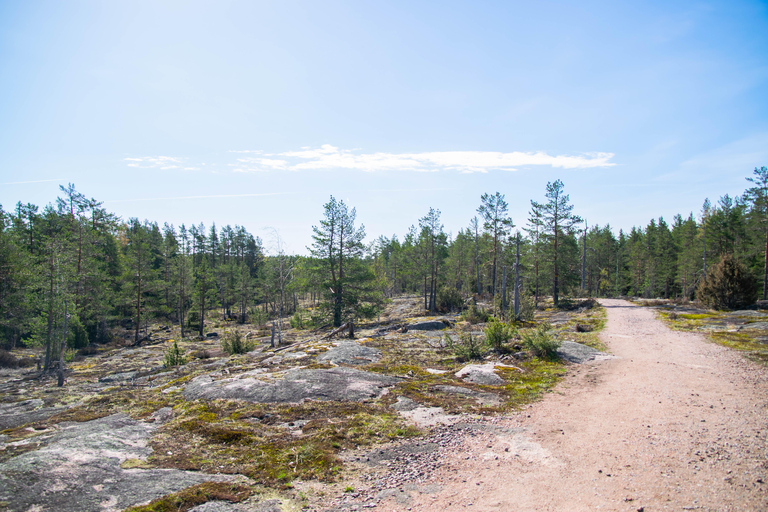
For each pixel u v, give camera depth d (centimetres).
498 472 690
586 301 4262
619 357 1688
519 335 2220
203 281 4544
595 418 955
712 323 2491
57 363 2616
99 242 4322
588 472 673
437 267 5222
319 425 914
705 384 1192
